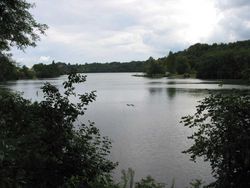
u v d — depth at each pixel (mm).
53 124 7980
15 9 17609
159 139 26469
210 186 7895
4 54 19578
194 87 86188
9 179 6176
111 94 72688
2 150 6590
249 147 7113
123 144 24688
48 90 8438
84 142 8539
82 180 7926
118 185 8273
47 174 7223
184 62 171000
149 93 73062
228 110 7574
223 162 7453
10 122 7859
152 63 183250
